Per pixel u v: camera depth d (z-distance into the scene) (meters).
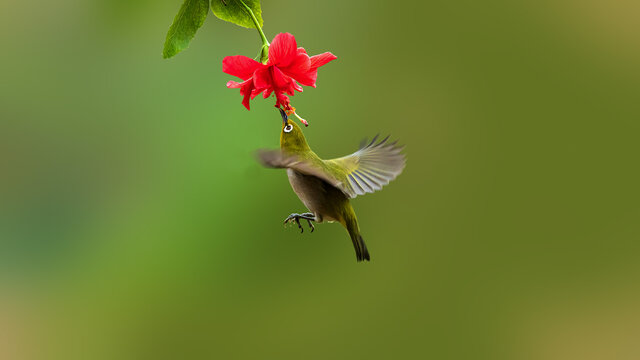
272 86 3.80
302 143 3.86
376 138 3.90
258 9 3.84
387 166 3.88
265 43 3.82
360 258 3.87
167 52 3.83
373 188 3.86
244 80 3.81
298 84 3.84
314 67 3.81
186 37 3.83
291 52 3.80
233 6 3.83
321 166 3.85
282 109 3.85
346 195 3.85
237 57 3.80
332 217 3.87
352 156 3.88
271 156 3.69
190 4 3.83
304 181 3.86
